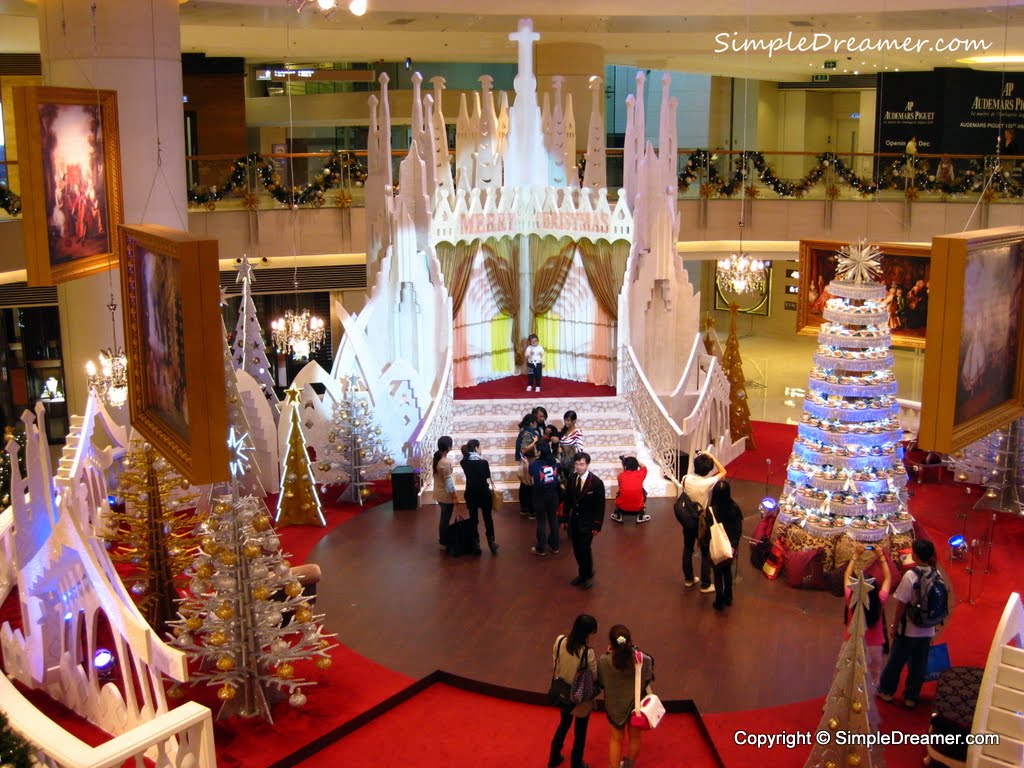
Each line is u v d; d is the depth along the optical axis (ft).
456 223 54.08
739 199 73.56
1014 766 24.99
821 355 38.75
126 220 52.21
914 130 78.95
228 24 67.87
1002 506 47.34
